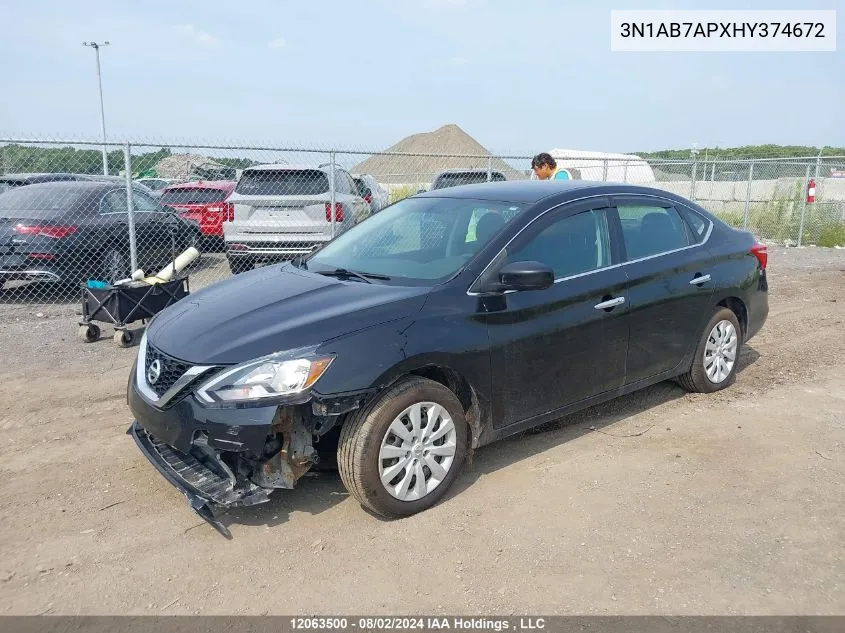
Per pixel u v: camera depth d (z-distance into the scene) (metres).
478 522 3.64
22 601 3.01
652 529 3.58
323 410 3.35
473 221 4.41
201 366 3.40
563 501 3.86
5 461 4.36
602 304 4.41
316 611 2.96
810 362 6.53
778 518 3.69
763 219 16.72
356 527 3.60
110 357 6.60
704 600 3.01
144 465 4.33
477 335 3.84
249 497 3.40
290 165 10.41
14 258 8.55
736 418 5.08
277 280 4.36
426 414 3.71
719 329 5.45
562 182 4.98
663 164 15.45
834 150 22.64
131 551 3.39
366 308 3.65
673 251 5.04
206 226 12.92
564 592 3.07
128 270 9.48
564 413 4.42
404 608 2.97
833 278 11.42
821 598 3.03
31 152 8.75
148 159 9.56
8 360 6.45
